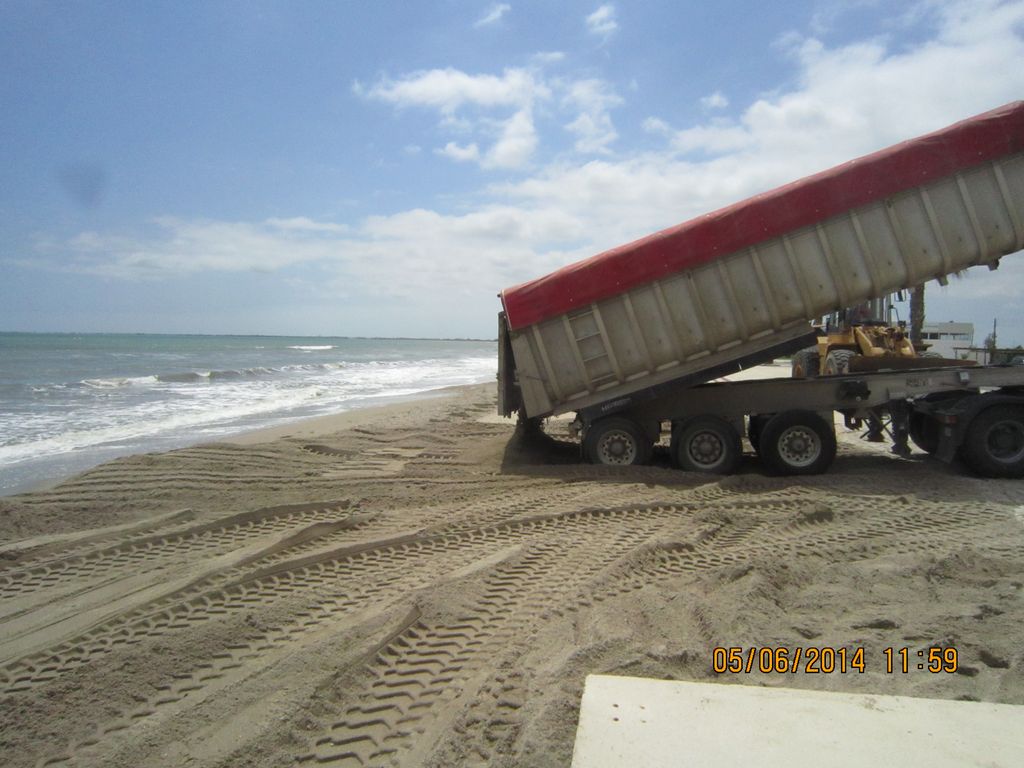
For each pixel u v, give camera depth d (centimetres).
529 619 455
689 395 984
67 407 1808
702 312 927
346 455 1098
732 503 761
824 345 1354
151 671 388
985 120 865
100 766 306
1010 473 878
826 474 924
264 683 372
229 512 730
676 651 394
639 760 241
